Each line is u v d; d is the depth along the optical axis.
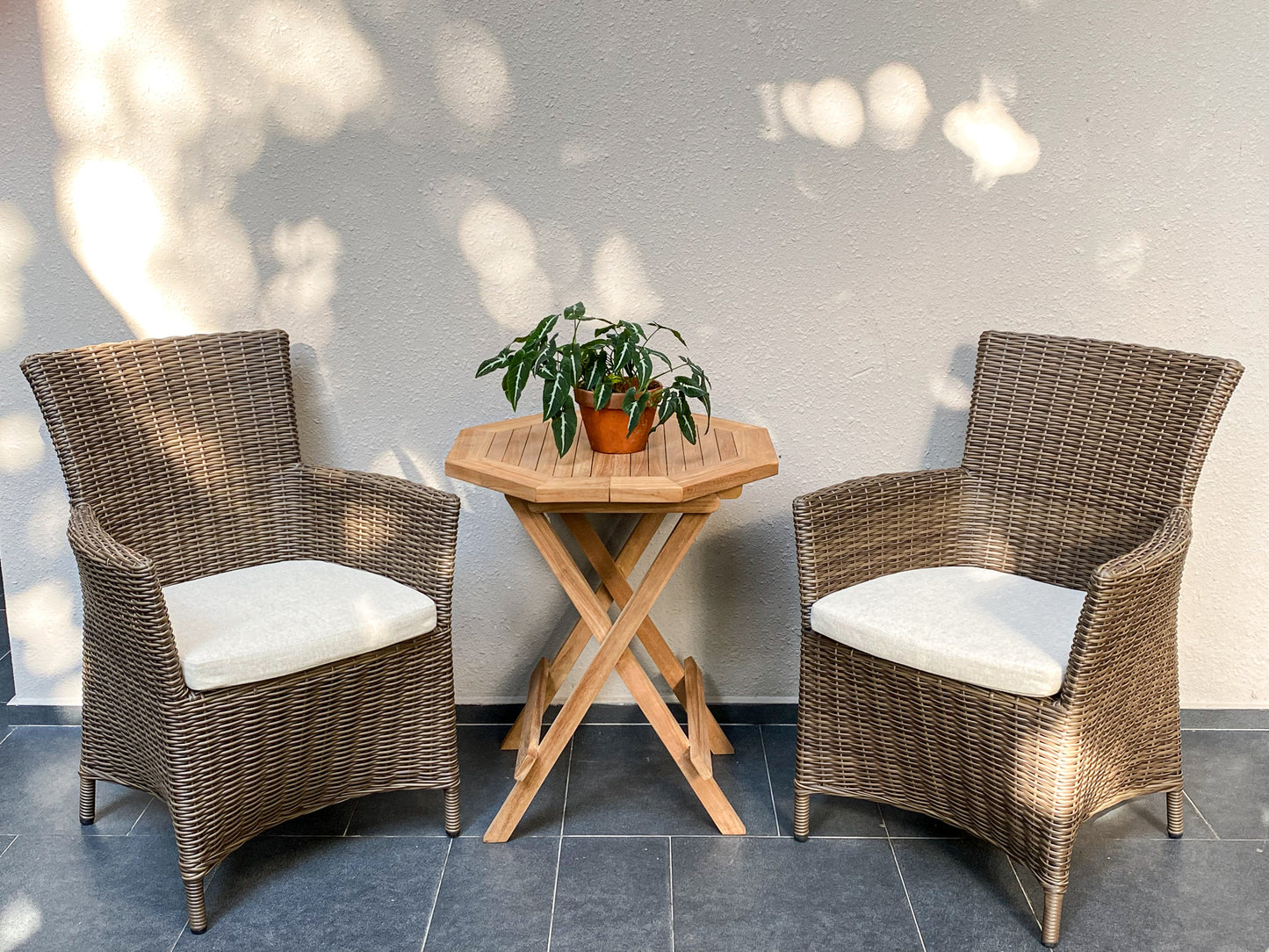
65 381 2.18
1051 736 1.93
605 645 2.24
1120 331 2.52
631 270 2.51
